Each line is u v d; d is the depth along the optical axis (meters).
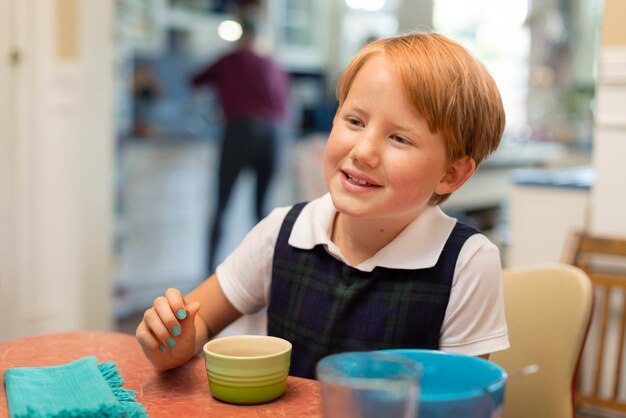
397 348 0.98
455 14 5.61
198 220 4.68
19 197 2.67
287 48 6.04
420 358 0.75
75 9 2.75
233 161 4.45
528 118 5.20
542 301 1.22
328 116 5.88
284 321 1.06
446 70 0.89
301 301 1.05
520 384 1.21
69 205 2.82
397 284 0.99
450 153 0.92
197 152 4.62
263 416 0.78
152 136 4.42
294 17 6.11
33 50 2.66
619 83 2.03
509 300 1.27
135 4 4.76
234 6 5.51
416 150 0.87
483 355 0.97
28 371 0.85
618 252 1.79
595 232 2.11
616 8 2.02
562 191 2.32
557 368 1.17
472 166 0.96
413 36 0.95
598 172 2.09
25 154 2.67
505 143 4.64
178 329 0.89
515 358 1.23
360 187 0.88
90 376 0.83
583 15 4.96
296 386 0.87
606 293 1.74
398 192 0.88
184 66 5.09
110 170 2.96
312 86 6.24
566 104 5.02
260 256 1.11
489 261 1.00
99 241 2.94
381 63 0.88
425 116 0.87
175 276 4.57
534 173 2.70
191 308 0.91
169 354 0.91
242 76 4.41
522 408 1.21
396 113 0.87
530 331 1.22
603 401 1.72
